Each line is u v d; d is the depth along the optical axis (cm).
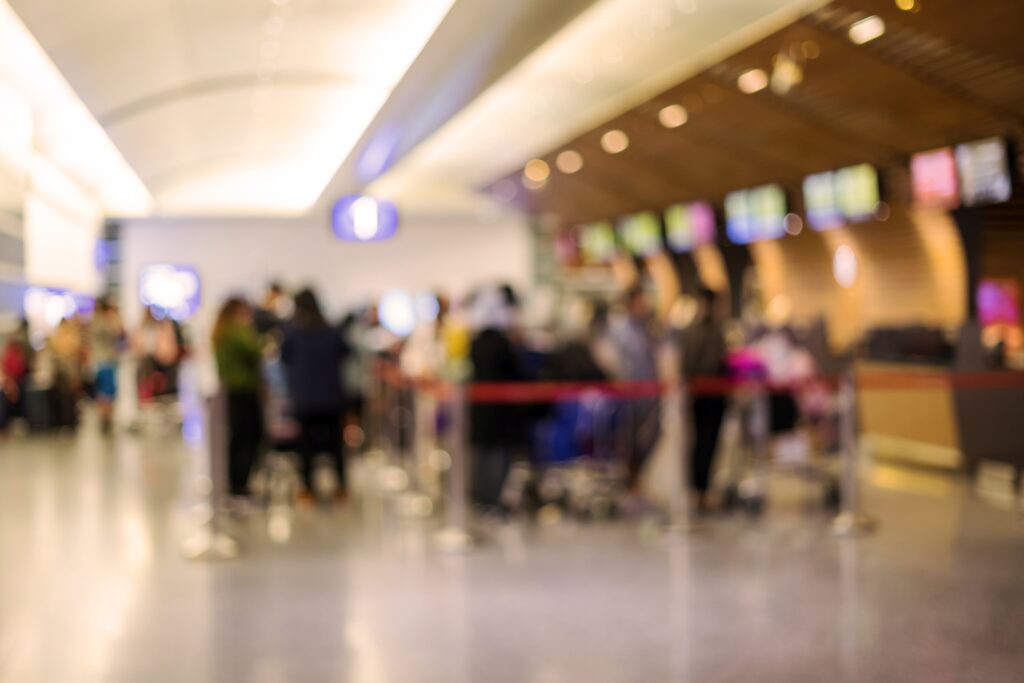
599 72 1580
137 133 1712
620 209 2344
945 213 1359
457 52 1077
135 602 655
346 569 741
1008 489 1044
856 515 864
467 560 768
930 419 1196
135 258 2488
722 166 1802
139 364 1755
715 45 1291
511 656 544
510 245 2609
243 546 823
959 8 960
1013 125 1173
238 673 523
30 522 923
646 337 992
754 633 579
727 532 863
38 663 541
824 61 1192
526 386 924
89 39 1038
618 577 710
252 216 2519
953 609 623
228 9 1113
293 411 1009
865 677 507
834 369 1038
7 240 1038
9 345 1616
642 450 986
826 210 1576
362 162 2028
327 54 1362
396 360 1311
